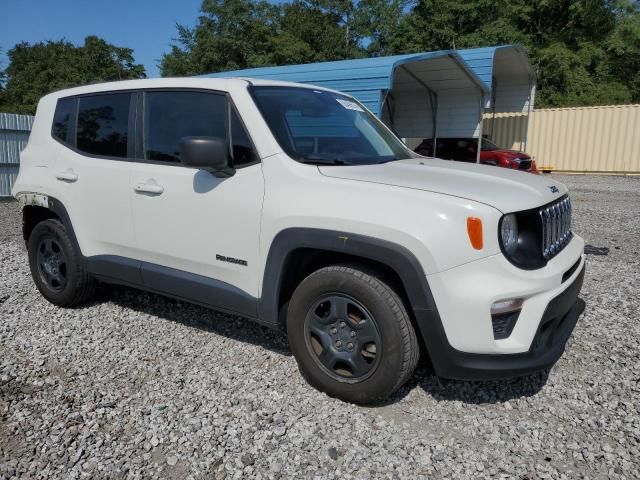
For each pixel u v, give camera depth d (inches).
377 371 117.0
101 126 166.1
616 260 264.4
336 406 123.6
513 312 110.9
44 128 184.5
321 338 124.8
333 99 163.5
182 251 144.4
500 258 107.7
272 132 131.5
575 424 118.1
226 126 137.3
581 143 874.8
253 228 129.1
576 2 1286.9
